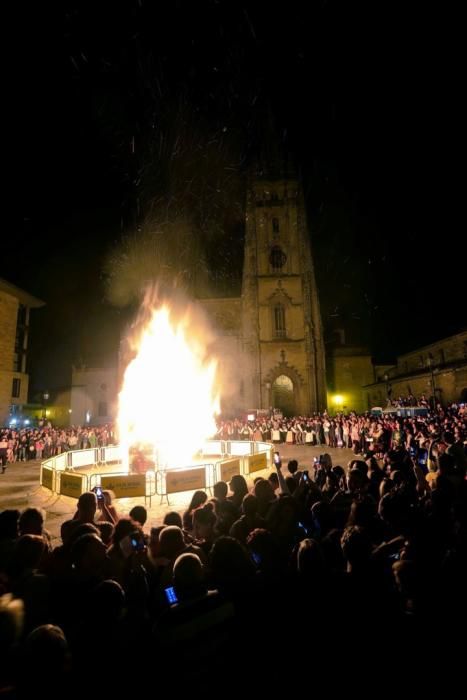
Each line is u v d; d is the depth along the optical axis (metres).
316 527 5.80
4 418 44.16
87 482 12.79
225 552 3.79
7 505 13.08
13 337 46.19
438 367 42.31
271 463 18.38
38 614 3.53
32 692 2.38
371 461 9.93
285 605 3.65
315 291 52.88
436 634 3.38
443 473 7.95
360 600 3.58
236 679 3.19
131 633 3.15
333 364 63.12
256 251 54.00
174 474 13.12
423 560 3.98
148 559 4.43
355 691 3.20
